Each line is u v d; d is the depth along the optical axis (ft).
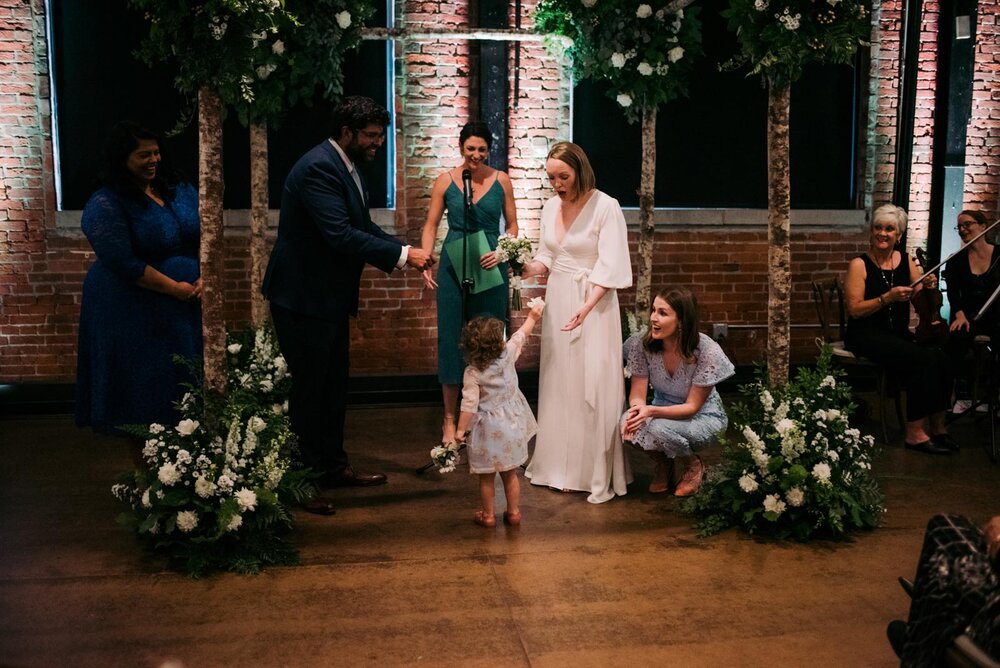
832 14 13.98
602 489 15.96
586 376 16.05
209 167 13.39
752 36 14.46
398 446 19.17
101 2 21.71
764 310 24.88
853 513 14.29
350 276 15.39
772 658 10.72
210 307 13.67
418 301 23.61
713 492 15.05
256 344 17.43
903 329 19.52
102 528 14.57
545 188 23.72
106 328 13.93
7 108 21.48
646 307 20.25
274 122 19.62
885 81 24.43
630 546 13.98
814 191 24.90
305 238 14.98
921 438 18.84
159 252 14.21
